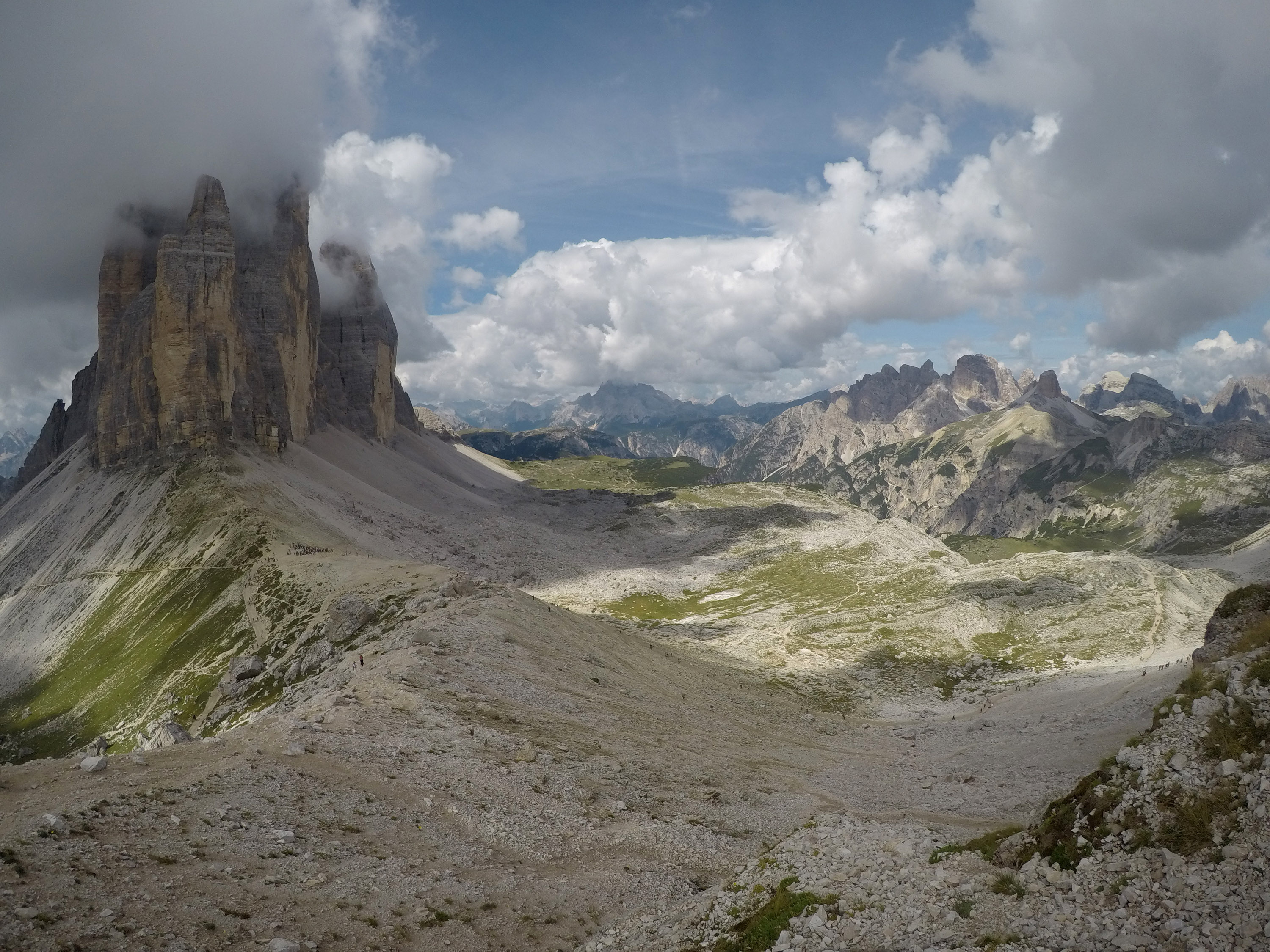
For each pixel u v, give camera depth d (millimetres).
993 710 103438
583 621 109625
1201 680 27719
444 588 109125
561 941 29219
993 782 62906
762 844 43406
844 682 125375
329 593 126375
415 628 86938
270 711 83812
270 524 173000
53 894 25266
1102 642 138875
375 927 27656
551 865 36375
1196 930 18656
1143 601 158125
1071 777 60188
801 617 177625
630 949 26609
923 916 22094
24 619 173750
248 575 147500
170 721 101562
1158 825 22484
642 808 46750
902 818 50812
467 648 77625
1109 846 22688
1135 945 18766
